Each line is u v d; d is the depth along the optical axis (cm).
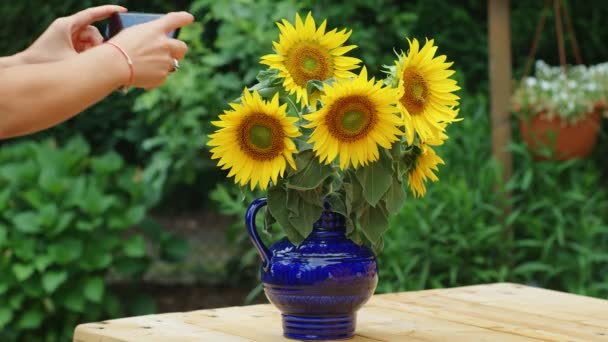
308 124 159
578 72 448
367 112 157
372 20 519
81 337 181
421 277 404
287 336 172
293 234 165
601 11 601
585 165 474
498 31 432
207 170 529
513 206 447
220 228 729
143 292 561
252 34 472
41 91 132
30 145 502
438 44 580
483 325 185
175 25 144
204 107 485
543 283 428
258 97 157
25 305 447
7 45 573
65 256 441
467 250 413
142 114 524
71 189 458
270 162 160
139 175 506
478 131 455
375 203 160
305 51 171
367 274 168
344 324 171
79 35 157
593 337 175
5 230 440
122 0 553
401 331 179
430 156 172
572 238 434
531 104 426
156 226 527
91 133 591
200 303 547
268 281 170
